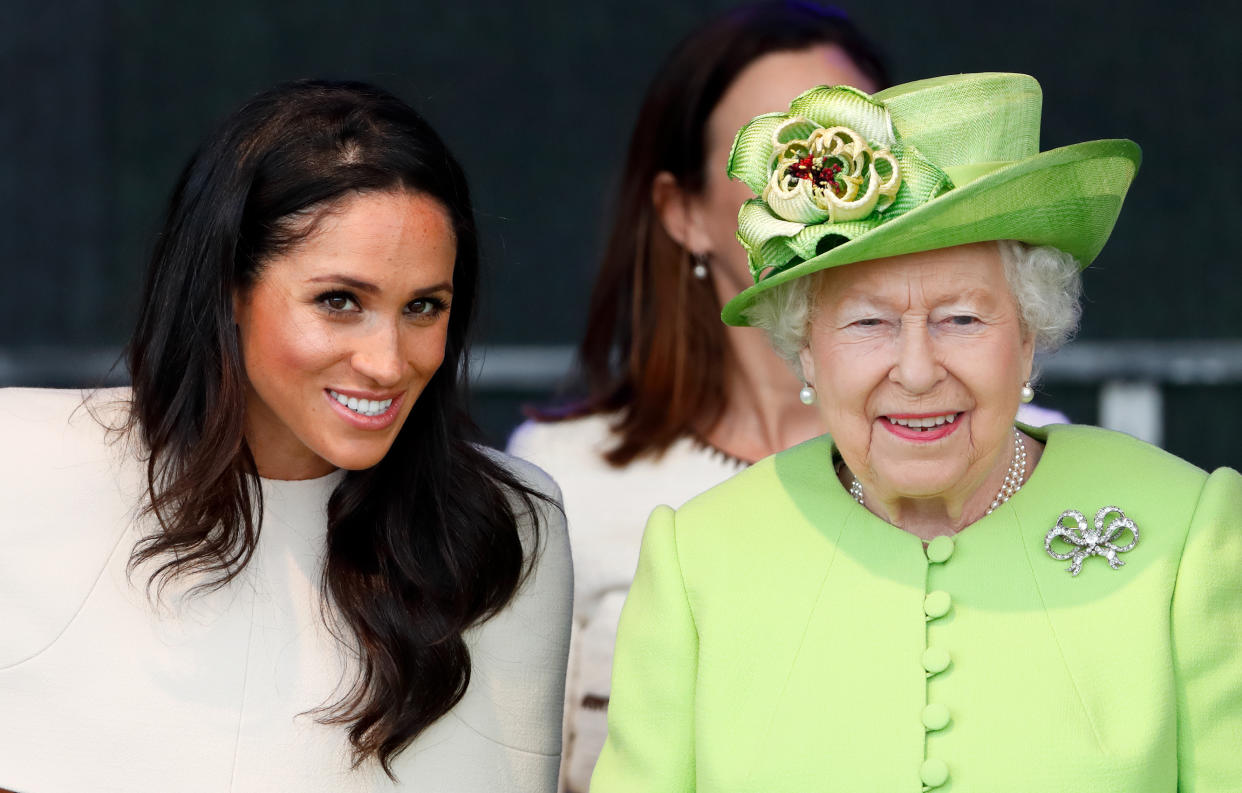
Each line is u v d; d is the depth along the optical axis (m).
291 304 9.26
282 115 9.50
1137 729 8.21
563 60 22.73
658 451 13.35
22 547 9.95
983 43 21.53
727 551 9.32
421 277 9.31
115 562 9.98
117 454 10.21
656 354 13.52
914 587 8.87
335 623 10.12
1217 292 21.12
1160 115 21.20
